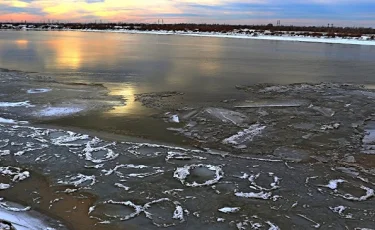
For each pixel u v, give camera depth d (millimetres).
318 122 11328
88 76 19094
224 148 9219
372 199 6809
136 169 7926
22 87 15922
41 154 8625
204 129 10562
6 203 6496
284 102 13820
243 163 8344
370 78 19812
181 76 19469
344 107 13148
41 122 11109
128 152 8820
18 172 7711
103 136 9945
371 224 6039
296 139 9852
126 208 6422
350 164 8359
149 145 9273
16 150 8828
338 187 7266
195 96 14617
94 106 12859
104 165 8094
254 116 11891
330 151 9086
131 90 15609
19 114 11859
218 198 6793
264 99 14266
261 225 5992
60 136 9867
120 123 11031
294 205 6586
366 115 12172
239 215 6270
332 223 6059
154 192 6980
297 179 7582
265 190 7102
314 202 6688
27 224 5832
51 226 5824
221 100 13992
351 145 9469
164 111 12320
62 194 6840
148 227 5895
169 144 9422
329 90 16141
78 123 11023
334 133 10344
